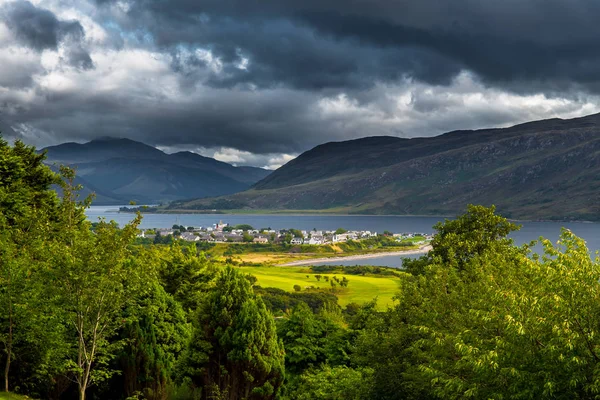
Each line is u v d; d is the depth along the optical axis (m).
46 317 23.17
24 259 23.55
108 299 23.70
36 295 22.94
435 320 23.77
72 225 31.69
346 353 38.06
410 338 25.73
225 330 31.88
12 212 33.53
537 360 16.30
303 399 31.69
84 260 23.25
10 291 22.58
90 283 22.92
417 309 25.89
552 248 17.52
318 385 31.83
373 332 28.55
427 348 23.83
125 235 24.31
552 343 15.59
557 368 15.84
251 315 32.12
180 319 35.19
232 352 31.06
